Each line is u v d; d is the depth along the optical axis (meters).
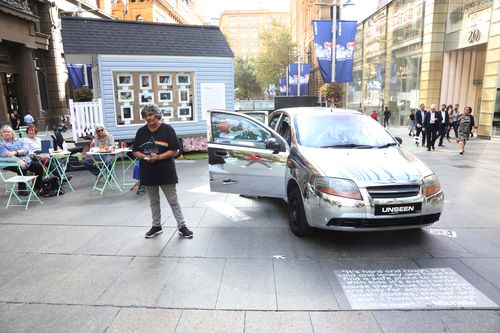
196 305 3.39
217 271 4.04
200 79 12.17
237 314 3.25
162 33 12.03
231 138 5.91
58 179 7.65
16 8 19.77
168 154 4.79
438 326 3.06
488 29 17.25
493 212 6.04
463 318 3.16
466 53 20.98
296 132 5.61
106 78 10.95
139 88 11.46
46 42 24.23
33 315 3.27
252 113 8.33
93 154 7.70
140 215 6.04
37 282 3.85
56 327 3.09
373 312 3.26
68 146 14.41
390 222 4.34
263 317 3.20
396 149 5.31
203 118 12.45
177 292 3.61
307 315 3.22
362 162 4.70
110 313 3.28
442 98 21.73
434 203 4.45
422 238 4.91
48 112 25.47
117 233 5.23
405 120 24.97
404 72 25.00
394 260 4.27
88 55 11.22
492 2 16.81
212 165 6.01
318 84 49.94
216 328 3.05
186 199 6.94
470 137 18.03
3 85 20.89
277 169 5.55
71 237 5.09
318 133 5.56
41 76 25.02
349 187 4.30
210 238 4.98
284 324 3.10
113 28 11.45
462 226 5.36
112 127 11.23
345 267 4.11
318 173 4.52
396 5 25.92
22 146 7.63
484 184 8.04
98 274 4.00
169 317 3.21
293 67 36.53
